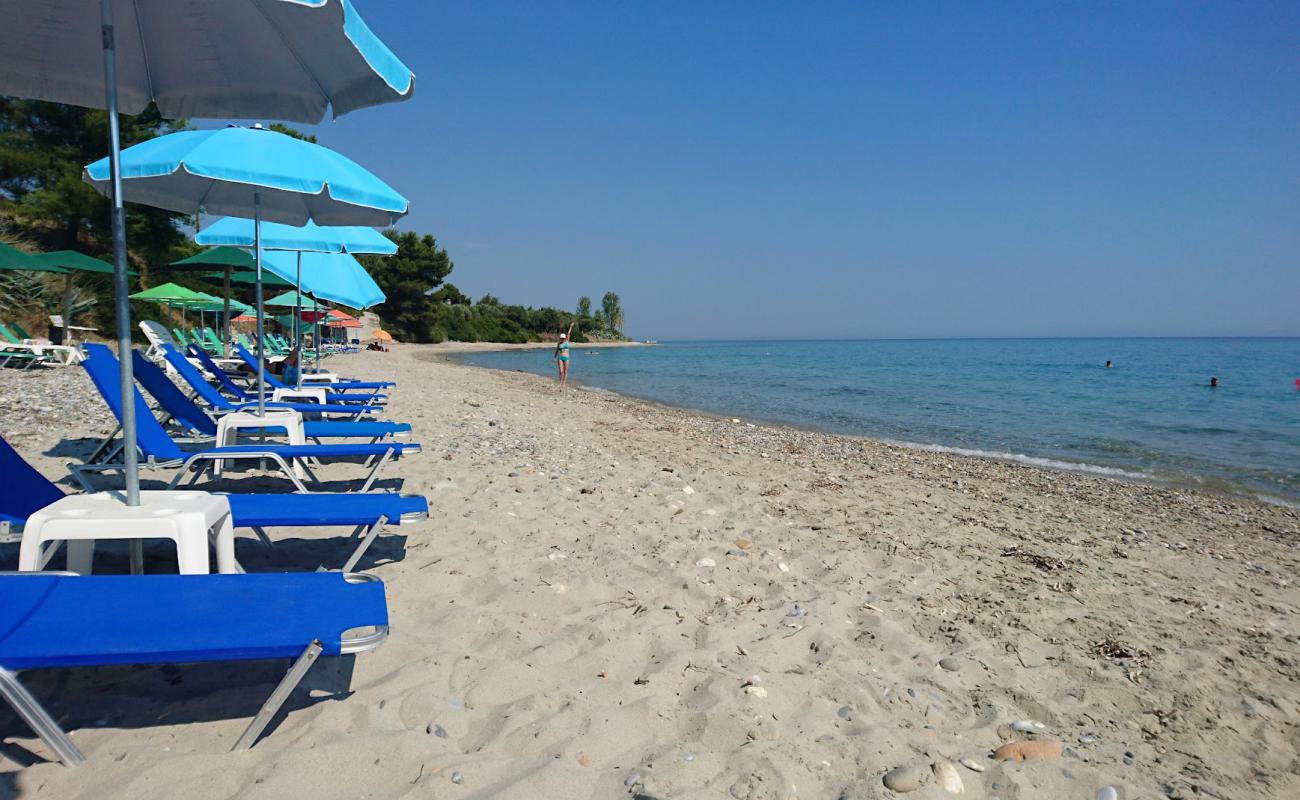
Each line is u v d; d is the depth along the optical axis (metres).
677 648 3.35
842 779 2.46
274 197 5.89
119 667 2.77
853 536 5.52
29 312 20.62
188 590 2.53
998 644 3.66
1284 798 2.53
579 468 7.48
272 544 4.31
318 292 8.59
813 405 20.23
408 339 59.19
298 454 5.20
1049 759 2.63
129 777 2.11
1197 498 8.83
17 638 2.12
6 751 2.20
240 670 2.81
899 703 3.00
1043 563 5.13
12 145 23.27
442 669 2.94
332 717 2.52
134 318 23.62
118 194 2.88
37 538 2.80
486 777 2.27
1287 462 11.76
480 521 5.15
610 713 2.72
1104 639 3.79
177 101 3.83
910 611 4.03
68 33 3.39
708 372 37.09
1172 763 2.70
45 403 9.79
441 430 9.51
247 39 3.44
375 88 3.44
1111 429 15.53
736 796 2.30
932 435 14.41
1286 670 3.54
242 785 2.13
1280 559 5.97
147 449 4.81
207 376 14.23
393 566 4.14
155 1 3.27
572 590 3.97
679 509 5.94
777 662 3.27
